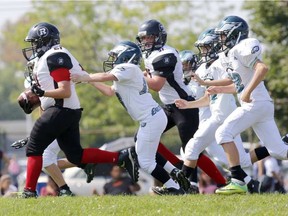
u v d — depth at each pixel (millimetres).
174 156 36094
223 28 32656
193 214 27219
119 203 29562
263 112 32250
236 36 32719
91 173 33781
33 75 32938
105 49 106250
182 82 34969
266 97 32344
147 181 58188
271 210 27609
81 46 107125
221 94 34438
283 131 77500
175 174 33500
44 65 32156
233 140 32656
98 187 58969
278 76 76438
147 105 32750
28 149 32656
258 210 27609
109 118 102938
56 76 31844
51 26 33094
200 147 34688
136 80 32562
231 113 33375
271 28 76812
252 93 32156
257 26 77562
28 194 32656
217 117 34562
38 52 33031
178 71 34656
